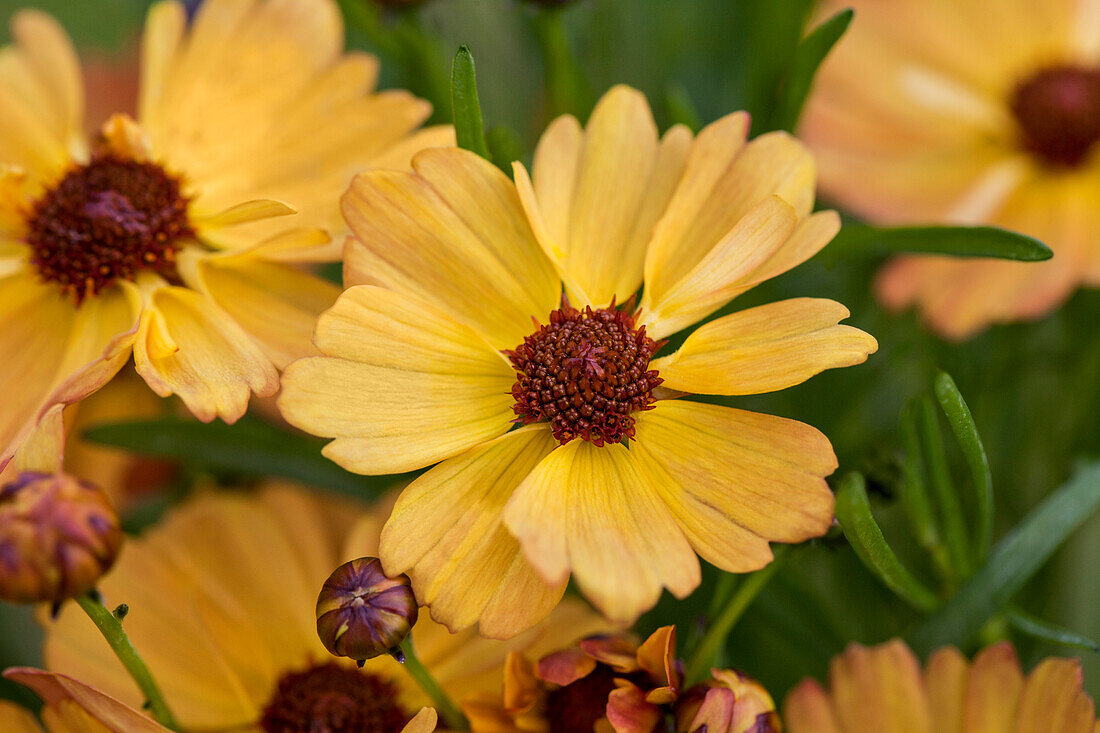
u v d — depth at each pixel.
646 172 0.21
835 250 0.22
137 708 0.22
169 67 0.24
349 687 0.22
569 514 0.19
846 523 0.19
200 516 0.23
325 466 0.23
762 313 0.20
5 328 0.22
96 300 0.22
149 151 0.23
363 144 0.22
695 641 0.21
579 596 0.22
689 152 0.21
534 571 0.19
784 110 0.23
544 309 0.21
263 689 0.22
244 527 0.23
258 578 0.23
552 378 0.20
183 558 0.23
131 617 0.22
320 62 0.23
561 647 0.21
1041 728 0.21
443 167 0.20
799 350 0.19
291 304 0.22
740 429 0.20
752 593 0.20
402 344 0.20
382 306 0.20
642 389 0.20
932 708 0.21
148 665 0.22
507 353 0.20
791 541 0.19
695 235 0.21
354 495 0.23
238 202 0.23
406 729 0.19
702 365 0.20
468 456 0.20
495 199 0.20
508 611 0.19
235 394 0.20
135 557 0.22
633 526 0.19
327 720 0.22
